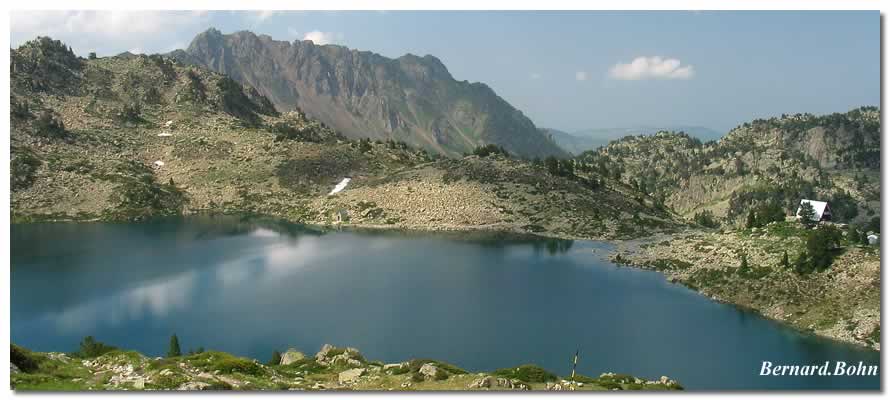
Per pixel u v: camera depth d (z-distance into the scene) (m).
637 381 70.94
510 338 109.12
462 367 95.31
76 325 111.94
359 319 118.25
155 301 128.12
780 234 161.12
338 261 171.62
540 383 64.06
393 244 198.88
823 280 128.75
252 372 60.94
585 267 168.75
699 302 135.38
